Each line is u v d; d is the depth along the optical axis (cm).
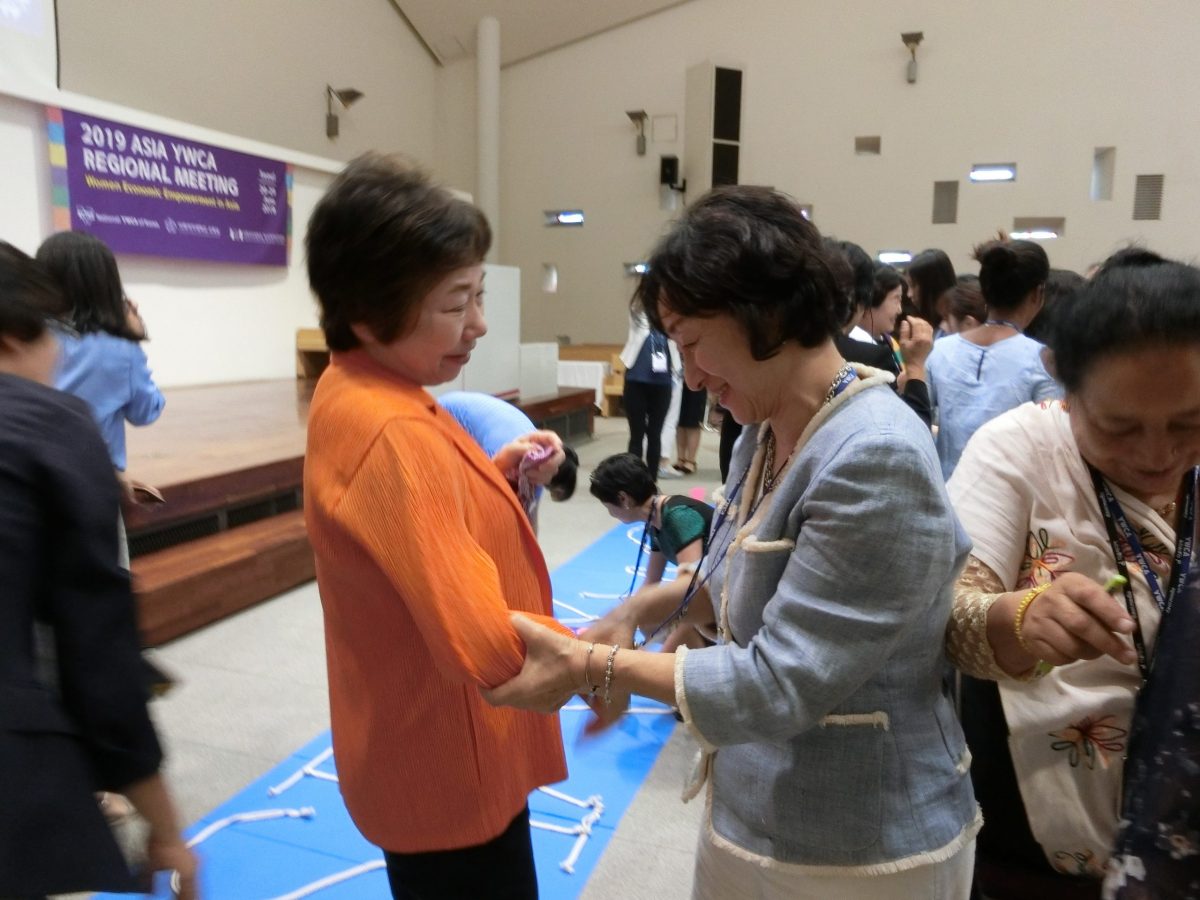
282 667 304
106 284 231
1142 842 72
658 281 90
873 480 80
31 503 93
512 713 114
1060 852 105
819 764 92
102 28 771
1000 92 1077
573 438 846
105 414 234
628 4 1184
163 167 714
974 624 96
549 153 1270
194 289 774
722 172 1178
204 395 712
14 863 89
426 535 92
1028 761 105
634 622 113
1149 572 98
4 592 90
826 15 1125
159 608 318
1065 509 102
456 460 102
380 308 99
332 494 97
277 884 192
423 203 97
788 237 83
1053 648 86
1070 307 95
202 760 243
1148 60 1024
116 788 103
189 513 371
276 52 974
